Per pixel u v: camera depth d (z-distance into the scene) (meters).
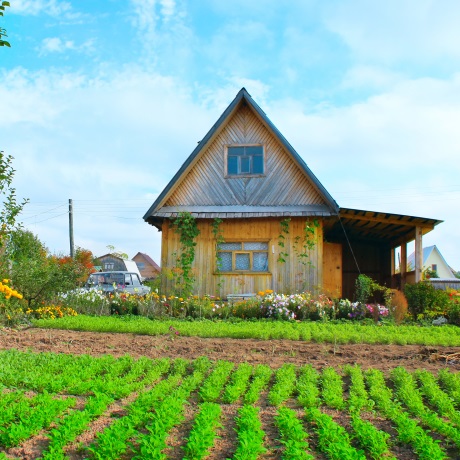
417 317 17.78
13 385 8.02
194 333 13.34
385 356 10.91
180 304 18.33
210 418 6.38
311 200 20.55
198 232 20.59
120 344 11.95
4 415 6.28
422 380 8.59
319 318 17.36
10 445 5.86
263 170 20.97
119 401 7.55
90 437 6.09
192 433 5.84
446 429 6.28
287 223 20.23
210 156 21.28
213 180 21.06
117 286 24.55
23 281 16.70
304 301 17.73
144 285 28.27
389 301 17.86
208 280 20.36
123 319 16.42
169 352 11.16
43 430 6.29
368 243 27.64
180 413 6.91
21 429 5.93
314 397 7.54
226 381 8.80
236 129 21.36
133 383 8.25
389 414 6.90
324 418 6.38
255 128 21.28
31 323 15.27
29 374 8.43
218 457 5.76
